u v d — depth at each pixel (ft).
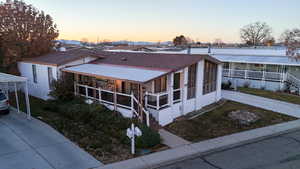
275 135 40.78
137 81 39.01
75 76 56.65
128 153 32.22
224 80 95.09
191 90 51.13
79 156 30.86
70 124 42.34
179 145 35.29
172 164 30.01
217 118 47.75
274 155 32.58
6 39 75.15
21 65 73.97
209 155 32.68
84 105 47.42
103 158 30.60
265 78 87.04
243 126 44.11
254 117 47.52
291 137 39.88
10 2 76.79
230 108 54.80
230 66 96.37
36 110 51.70
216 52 120.67
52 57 66.90
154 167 29.12
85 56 61.11
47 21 84.07
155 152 32.81
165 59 53.42
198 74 51.70
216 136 39.24
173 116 46.21
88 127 41.11
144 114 43.37
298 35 84.33
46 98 62.34
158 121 42.24
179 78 48.08
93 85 58.70
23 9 77.97
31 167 27.91
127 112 43.14
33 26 79.46
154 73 43.52
